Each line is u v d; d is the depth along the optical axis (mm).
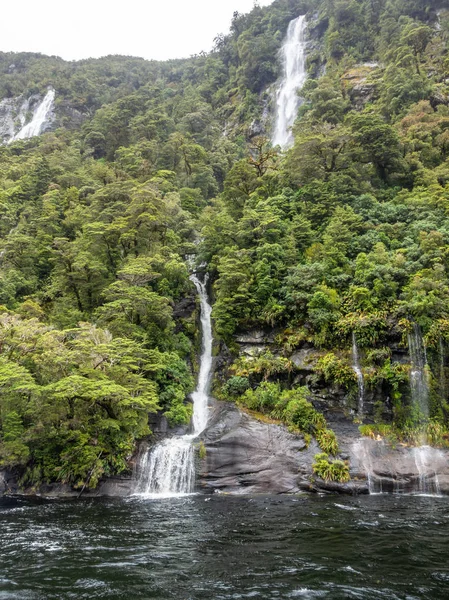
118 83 137375
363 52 91562
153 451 27875
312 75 96812
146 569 13148
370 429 29312
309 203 46125
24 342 28578
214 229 46000
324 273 36938
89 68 145250
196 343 40000
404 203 45188
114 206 46344
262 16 125375
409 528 17438
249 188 55438
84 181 61000
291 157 51469
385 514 19812
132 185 50156
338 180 46375
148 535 16812
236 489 25438
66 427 27047
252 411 31172
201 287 46156
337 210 42656
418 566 13211
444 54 76562
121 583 12070
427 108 61125
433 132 55688
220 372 37000
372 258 36312
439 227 39594
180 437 30219
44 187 61344
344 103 66875
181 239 47781
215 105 112375
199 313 42688
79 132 92375
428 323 31250
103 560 13984
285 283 38188
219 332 38250
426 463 26391
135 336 33656
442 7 89250
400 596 11094
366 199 44625
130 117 85250
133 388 27969
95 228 42188
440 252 34688
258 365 34375
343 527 17625
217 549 14992
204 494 25250
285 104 96375
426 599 10922
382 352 31625
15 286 42750
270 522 18594
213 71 121938
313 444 27375
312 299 34969
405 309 32094
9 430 26578
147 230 43375
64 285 40594
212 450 27312
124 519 19531
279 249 40000
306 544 15430
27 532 17438
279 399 30750
